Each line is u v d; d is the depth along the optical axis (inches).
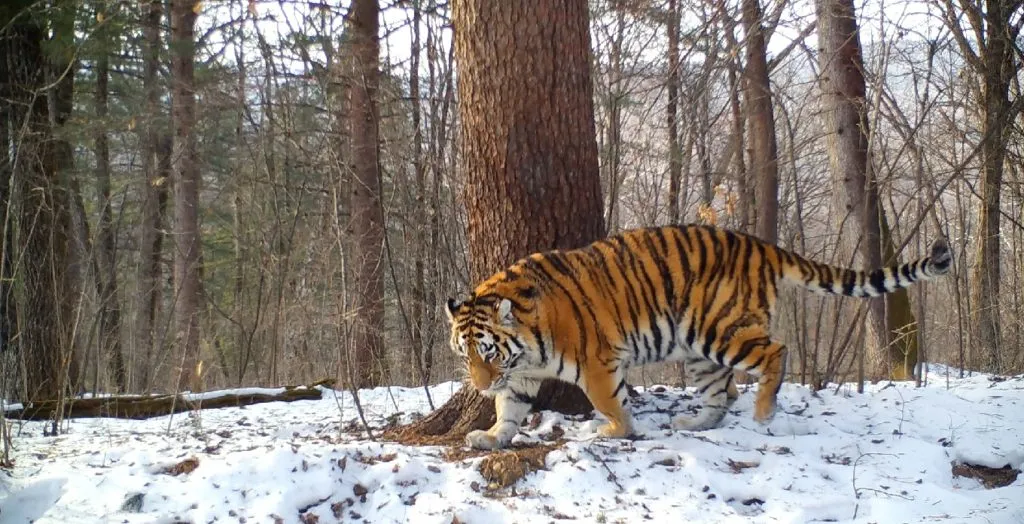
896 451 203.0
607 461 184.4
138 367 463.5
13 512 165.0
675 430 223.8
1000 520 159.3
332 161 358.6
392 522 162.4
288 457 176.7
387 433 228.4
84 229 481.4
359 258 363.9
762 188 460.8
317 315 409.7
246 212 615.2
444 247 399.2
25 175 293.3
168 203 719.1
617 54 407.2
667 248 212.4
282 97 548.1
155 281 577.9
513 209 221.5
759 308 213.5
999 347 390.9
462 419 226.4
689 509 165.6
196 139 596.4
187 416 261.3
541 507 165.5
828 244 425.1
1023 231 454.9
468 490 173.2
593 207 228.4
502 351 199.0
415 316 406.9
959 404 246.1
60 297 318.0
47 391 305.7
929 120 343.3
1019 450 205.8
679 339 214.4
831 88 389.7
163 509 163.0
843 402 253.1
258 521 158.1
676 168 428.1
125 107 599.8
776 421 228.8
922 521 160.1
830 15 361.7
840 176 392.2
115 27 494.3
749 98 456.1
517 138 219.0
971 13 370.3
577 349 204.2
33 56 366.3
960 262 392.8
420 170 425.1
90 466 187.2
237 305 563.5
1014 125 393.7
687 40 424.2
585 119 225.3
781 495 173.9
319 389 295.0
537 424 224.5
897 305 406.9
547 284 205.3
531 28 215.8
